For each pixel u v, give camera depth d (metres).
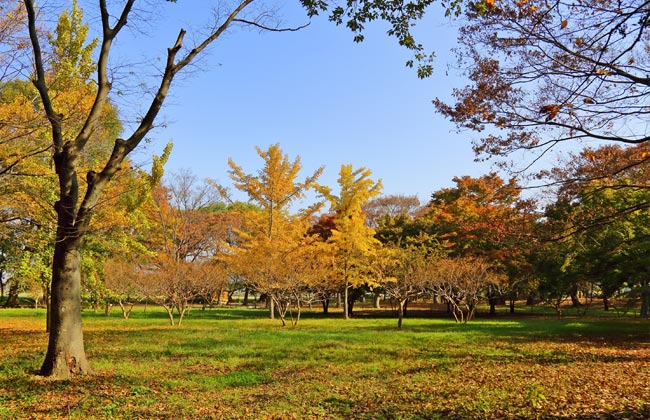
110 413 7.05
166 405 7.57
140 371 10.37
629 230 15.46
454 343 15.23
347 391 8.54
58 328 9.79
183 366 11.02
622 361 11.67
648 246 15.34
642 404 7.28
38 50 9.36
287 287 24.08
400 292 25.41
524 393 8.09
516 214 11.20
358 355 12.59
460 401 7.62
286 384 9.14
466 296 26.89
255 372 10.28
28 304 45.56
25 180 11.19
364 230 30.67
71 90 11.46
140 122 10.08
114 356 12.41
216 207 52.94
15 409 7.22
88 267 19.14
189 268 25.33
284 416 7.01
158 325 23.52
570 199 10.05
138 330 20.30
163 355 12.62
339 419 6.84
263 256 26.22
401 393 8.31
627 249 16.20
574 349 13.95
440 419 6.70
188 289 24.97
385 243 37.78
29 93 11.32
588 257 17.70
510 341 15.91
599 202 11.85
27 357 12.16
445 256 29.45
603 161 9.77
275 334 18.17
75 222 9.64
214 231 39.56
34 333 19.00
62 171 9.75
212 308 41.44
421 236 31.64
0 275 21.67
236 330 20.14
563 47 7.14
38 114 9.79
